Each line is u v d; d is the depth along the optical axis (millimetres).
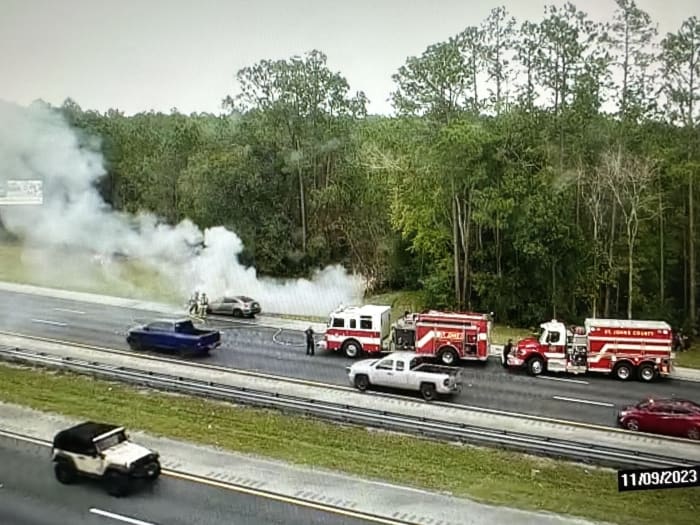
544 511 18578
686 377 33250
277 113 54750
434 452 22406
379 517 18000
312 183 55500
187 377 29797
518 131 44375
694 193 44688
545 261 42875
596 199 43906
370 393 28375
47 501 18578
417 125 45719
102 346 34625
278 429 24188
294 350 35500
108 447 19875
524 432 24391
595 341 32312
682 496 19703
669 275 46156
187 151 60125
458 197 45969
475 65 46156
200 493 19234
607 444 23469
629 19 42688
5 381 28781
